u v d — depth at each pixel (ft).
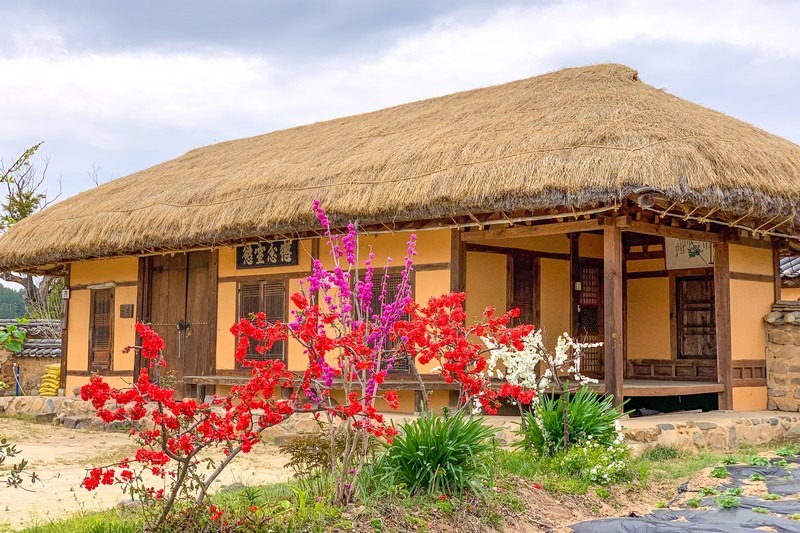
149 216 41.81
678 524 19.43
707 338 40.24
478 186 30.37
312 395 17.74
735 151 30.60
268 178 39.27
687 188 27.71
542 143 30.99
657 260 42.32
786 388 36.70
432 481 19.42
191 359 44.37
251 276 41.60
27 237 48.75
